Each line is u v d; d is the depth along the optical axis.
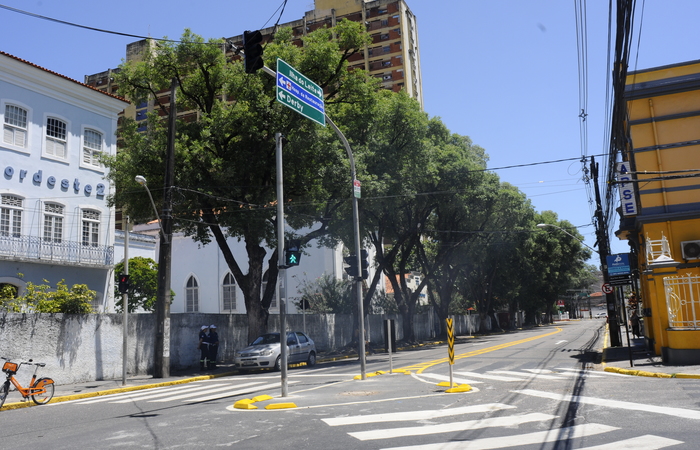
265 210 22.55
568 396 10.37
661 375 13.05
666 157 16.73
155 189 22.00
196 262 46.25
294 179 23.38
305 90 12.50
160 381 18.36
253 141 22.67
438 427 7.76
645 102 17.05
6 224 24.38
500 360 20.53
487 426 7.71
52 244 25.83
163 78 23.00
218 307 44.81
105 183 29.05
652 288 16.84
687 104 16.70
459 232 39.94
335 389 13.14
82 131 28.05
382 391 12.31
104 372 19.48
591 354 22.20
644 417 7.85
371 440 7.04
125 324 17.81
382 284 53.16
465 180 32.22
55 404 13.55
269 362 20.50
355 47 24.36
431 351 29.53
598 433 6.95
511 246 48.94
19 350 16.55
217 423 8.83
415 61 82.50
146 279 34.25
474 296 57.66
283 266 12.12
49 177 26.17
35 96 25.88
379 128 26.78
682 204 16.47
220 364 24.81
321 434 7.54
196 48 21.92
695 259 15.92
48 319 17.55
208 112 24.11
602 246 26.38
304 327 30.14
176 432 8.22
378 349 33.88
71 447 7.50
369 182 22.98
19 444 7.95
